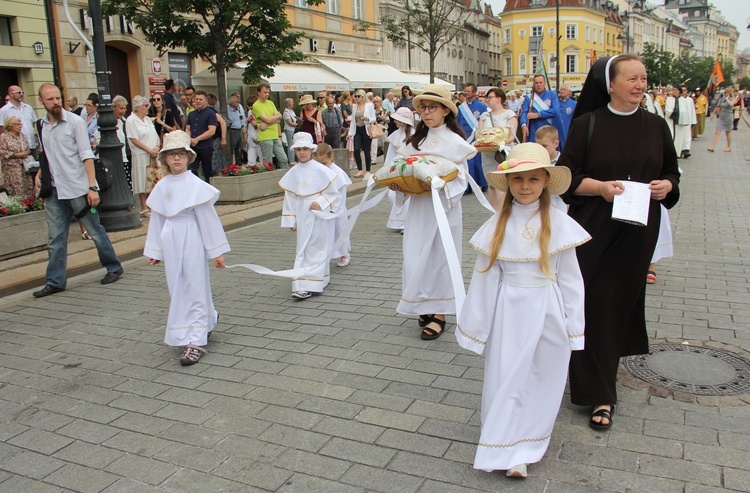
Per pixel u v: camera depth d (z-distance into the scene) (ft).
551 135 19.17
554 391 10.58
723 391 13.05
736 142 79.25
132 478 11.04
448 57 199.62
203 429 12.61
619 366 14.38
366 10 116.78
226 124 44.47
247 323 18.67
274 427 12.54
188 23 44.29
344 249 24.34
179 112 42.96
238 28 45.01
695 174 48.08
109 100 30.60
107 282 23.94
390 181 16.44
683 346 15.34
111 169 31.19
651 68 273.75
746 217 31.19
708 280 20.76
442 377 14.43
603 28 272.31
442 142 16.57
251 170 41.42
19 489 10.85
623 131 11.90
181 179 16.12
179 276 16.03
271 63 45.19
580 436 11.60
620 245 11.90
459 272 13.76
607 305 11.85
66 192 22.27
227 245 16.63
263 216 36.19
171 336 16.11
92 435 12.60
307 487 10.50
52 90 21.52
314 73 90.17
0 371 16.01
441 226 14.47
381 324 18.04
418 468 10.89
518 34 256.73
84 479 11.07
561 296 10.58
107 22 63.05
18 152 31.32
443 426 12.26
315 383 14.40
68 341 17.98
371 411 12.98
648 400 12.80
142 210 36.06
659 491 9.93
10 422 13.26
